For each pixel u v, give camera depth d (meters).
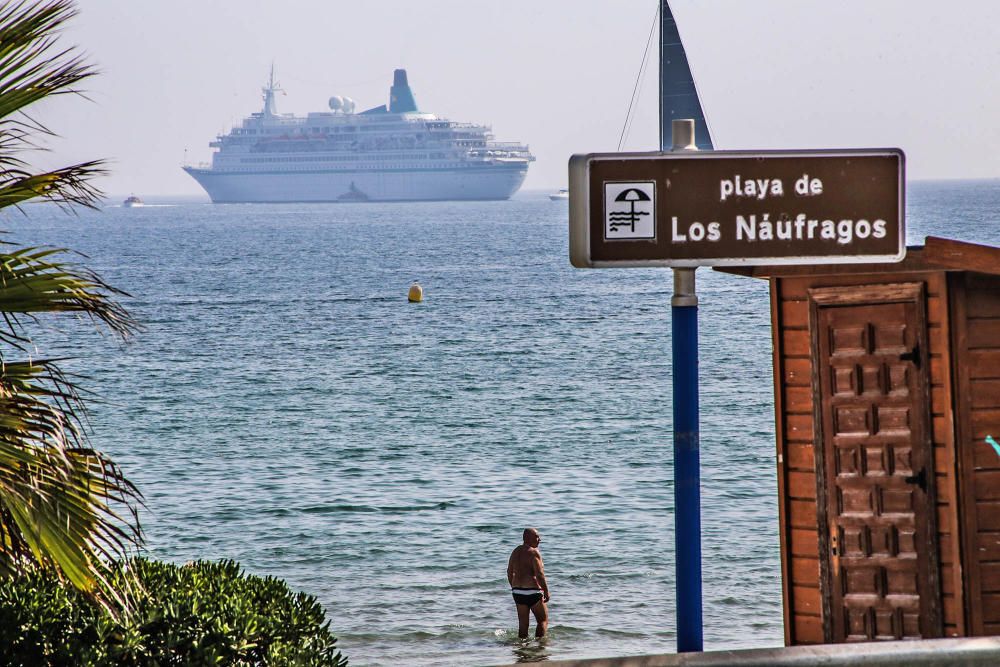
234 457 114.12
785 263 20.41
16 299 24.83
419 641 60.72
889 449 34.44
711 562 73.69
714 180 20.28
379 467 108.25
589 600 67.12
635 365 183.12
